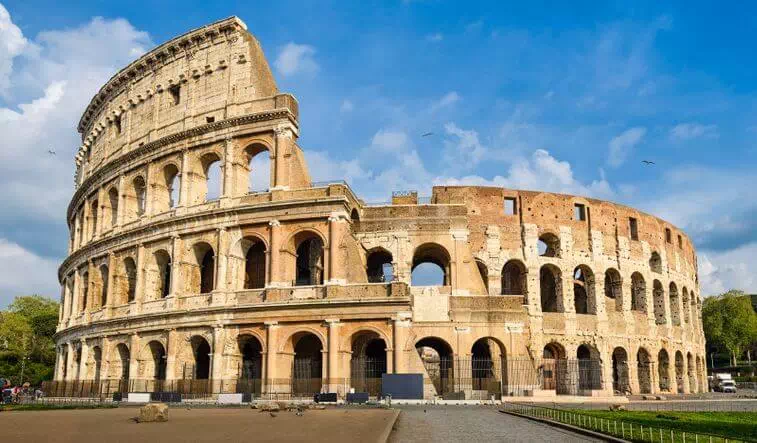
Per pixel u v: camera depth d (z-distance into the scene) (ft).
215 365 226.17
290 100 243.40
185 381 228.43
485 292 245.24
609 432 105.09
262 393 217.15
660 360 316.81
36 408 176.04
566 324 274.77
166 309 241.35
